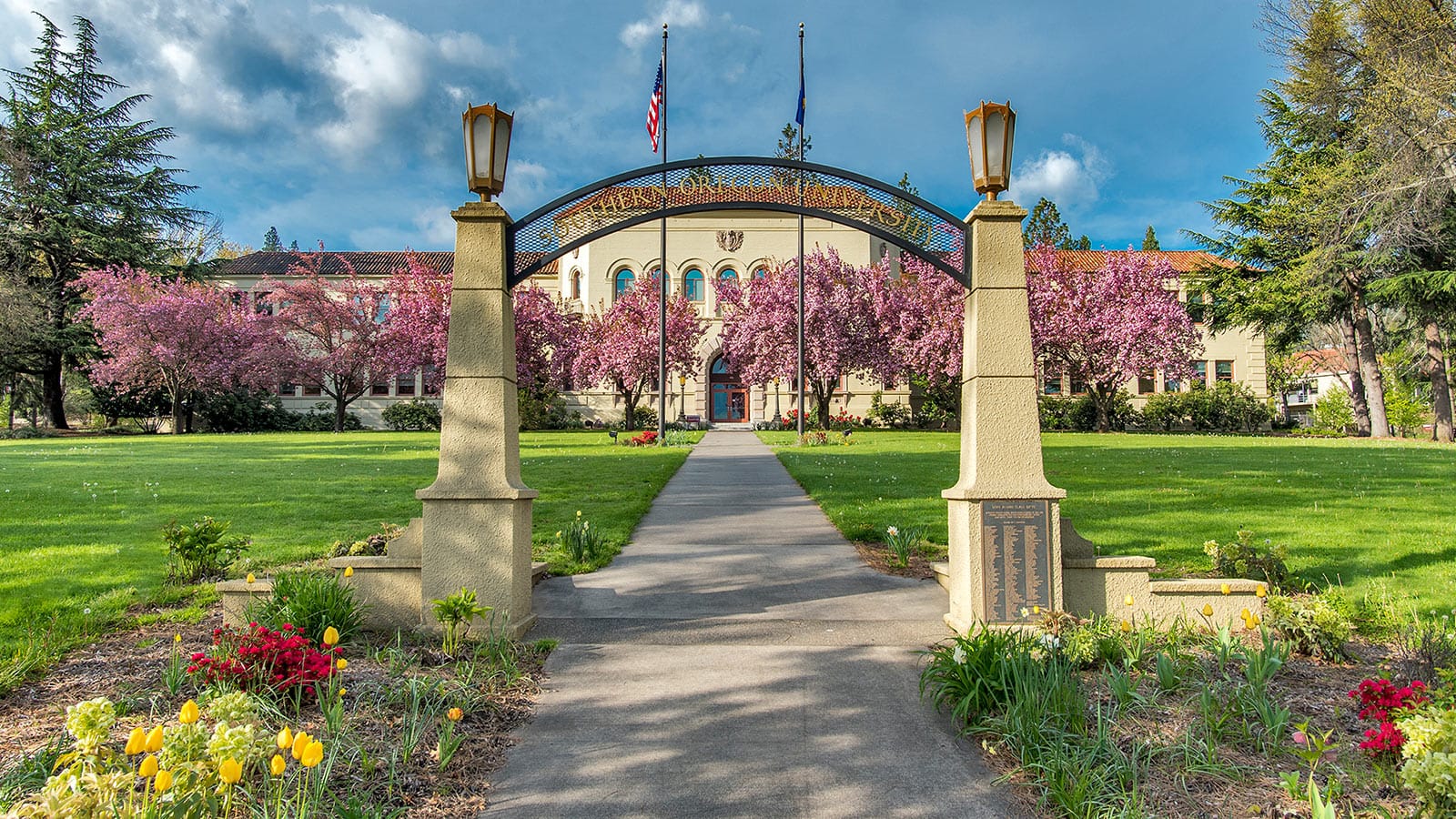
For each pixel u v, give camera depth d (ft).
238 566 24.07
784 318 111.34
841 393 141.28
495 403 18.15
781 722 13.76
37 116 124.47
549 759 12.44
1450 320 87.86
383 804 10.82
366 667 15.55
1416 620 16.84
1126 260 117.39
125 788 9.84
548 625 18.95
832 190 20.88
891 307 117.50
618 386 124.98
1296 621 16.05
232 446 77.36
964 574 17.61
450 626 16.37
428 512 17.93
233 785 10.11
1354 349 106.93
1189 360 115.34
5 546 27.14
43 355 120.78
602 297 140.67
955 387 133.69
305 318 124.67
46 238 117.80
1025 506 17.21
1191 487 42.45
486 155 18.52
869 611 20.15
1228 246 109.70
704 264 141.08
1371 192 79.15
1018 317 17.76
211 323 113.39
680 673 15.96
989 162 17.94
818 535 30.58
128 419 133.08
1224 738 12.28
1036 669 13.52
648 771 12.07
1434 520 31.07
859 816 10.78
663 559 26.45
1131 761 11.44
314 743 8.11
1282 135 103.40
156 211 130.31
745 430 125.59
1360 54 82.12
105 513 33.78
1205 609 15.87
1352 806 10.23
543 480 46.98
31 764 11.10
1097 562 17.56
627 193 19.85
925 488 42.86
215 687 13.05
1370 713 11.39
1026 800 11.16
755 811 10.94
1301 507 34.94
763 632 18.45
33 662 15.52
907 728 13.50
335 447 76.13
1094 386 119.96
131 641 17.80
